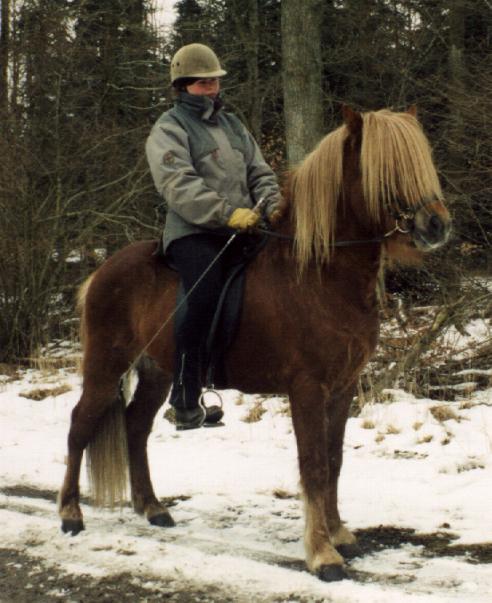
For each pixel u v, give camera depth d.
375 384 7.94
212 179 4.15
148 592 3.57
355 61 11.62
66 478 4.50
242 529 4.44
